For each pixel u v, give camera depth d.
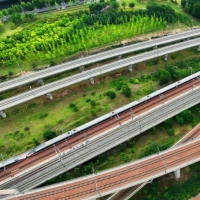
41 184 93.25
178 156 89.12
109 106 112.81
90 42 142.12
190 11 160.12
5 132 110.75
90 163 97.44
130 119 104.38
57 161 95.94
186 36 139.88
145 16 151.50
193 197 88.94
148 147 99.81
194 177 92.56
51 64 134.75
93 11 163.25
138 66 131.75
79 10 168.00
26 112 117.44
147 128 101.62
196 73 117.38
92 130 103.25
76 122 108.88
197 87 112.88
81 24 150.62
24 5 169.38
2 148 104.56
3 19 168.88
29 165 96.19
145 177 85.19
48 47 139.62
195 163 94.81
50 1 170.12
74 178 92.38
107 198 86.94
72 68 128.88
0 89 122.50
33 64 135.50
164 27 150.25
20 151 102.94
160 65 132.25
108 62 135.62
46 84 124.81
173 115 105.12
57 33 146.12
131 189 89.12
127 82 124.31
